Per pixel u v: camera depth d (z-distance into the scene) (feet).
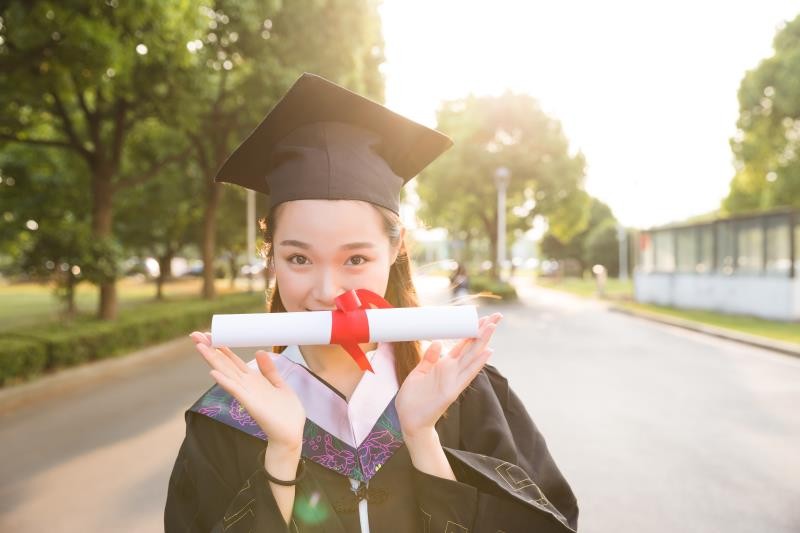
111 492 14.47
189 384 27.58
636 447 17.78
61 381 27.14
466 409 4.37
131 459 16.87
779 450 17.54
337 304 3.43
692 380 27.81
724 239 65.57
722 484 14.92
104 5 25.13
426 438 3.74
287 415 3.50
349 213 3.62
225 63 46.21
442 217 119.65
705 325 50.39
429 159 4.50
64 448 17.89
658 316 59.82
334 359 4.17
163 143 55.62
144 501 13.96
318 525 3.66
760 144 74.02
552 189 106.32
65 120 40.19
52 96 38.58
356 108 3.93
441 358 3.80
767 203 94.27
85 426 20.34
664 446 17.88
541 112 105.81
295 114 3.96
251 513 3.53
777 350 36.96
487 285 96.78
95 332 31.45
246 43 43.93
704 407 22.58
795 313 53.62
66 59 27.32
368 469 3.85
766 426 20.02
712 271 68.13
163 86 38.65
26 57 28.09
